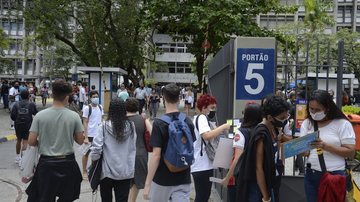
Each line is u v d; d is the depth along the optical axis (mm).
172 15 21938
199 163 5820
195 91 30766
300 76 8852
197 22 20172
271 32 21719
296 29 37156
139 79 36156
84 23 30531
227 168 5426
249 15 22031
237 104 6766
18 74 70562
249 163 4258
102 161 5785
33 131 5355
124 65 33469
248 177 4250
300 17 59375
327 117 4664
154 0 21453
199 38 21891
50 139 5332
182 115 4824
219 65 8984
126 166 5781
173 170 4637
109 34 30906
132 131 5879
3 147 14828
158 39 71875
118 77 31234
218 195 7785
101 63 30141
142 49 33000
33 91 25906
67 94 5469
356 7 64812
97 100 9750
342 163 4664
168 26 22469
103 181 5859
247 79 6754
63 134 5348
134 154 5949
